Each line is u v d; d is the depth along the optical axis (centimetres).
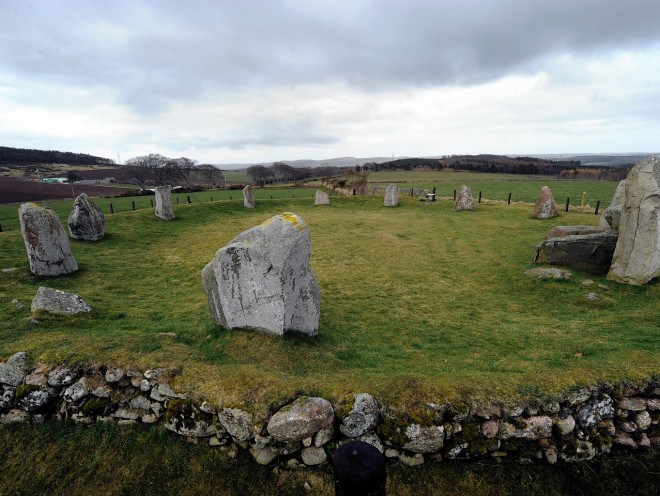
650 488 511
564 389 578
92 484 522
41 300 898
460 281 1368
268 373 636
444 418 544
